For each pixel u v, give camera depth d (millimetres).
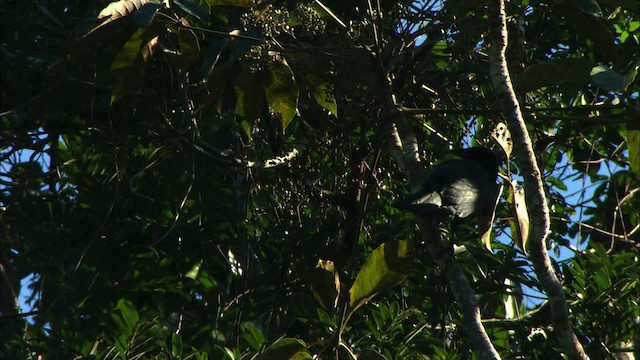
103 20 7977
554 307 7484
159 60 12805
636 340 12438
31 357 11336
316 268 8211
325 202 11984
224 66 9594
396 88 10562
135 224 12508
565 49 12883
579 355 7453
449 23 9734
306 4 9984
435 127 12367
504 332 12227
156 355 10922
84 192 12555
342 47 9523
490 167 10281
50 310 12305
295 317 12633
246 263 12453
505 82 7746
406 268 7938
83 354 10672
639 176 7484
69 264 12703
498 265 12461
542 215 7469
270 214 12953
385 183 12625
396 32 10539
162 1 8242
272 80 9414
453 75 11141
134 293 12289
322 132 11547
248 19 8891
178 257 12414
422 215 8531
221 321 12492
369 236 12836
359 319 11945
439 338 12539
